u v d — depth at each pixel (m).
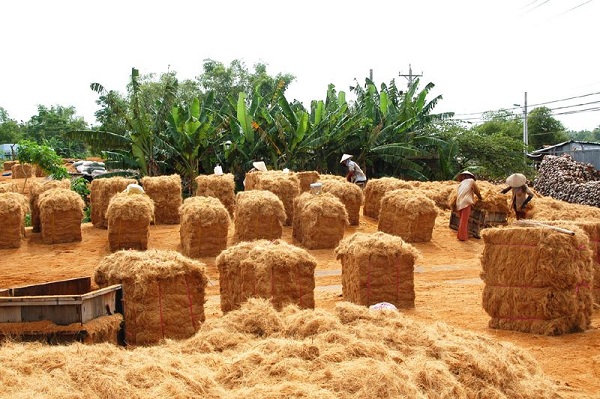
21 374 5.75
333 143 40.84
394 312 7.70
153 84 55.75
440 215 24.86
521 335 10.55
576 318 10.70
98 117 56.94
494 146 45.88
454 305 13.07
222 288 11.33
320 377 5.77
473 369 6.50
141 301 9.56
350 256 13.03
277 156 38.97
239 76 65.62
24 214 21.19
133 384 5.66
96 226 23.12
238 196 20.16
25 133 85.00
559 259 10.48
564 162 40.62
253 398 5.41
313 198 20.11
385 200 21.70
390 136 41.62
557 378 8.31
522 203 21.28
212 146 37.88
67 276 16.88
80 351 6.38
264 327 7.32
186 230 18.73
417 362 6.31
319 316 7.21
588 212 22.89
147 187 23.31
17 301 8.28
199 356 6.62
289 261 10.72
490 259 11.05
